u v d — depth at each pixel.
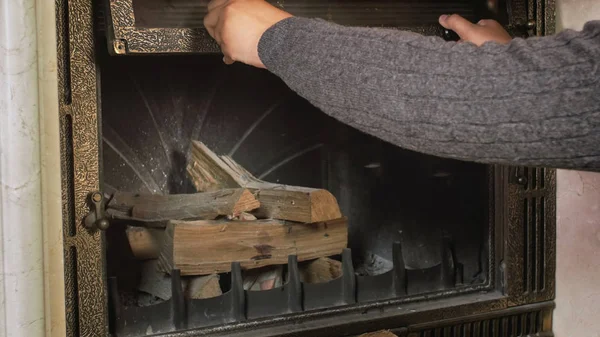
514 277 1.40
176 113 1.55
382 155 1.65
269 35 0.72
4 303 0.97
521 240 1.41
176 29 1.06
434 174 1.52
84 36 1.04
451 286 1.39
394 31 0.67
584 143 0.56
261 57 0.73
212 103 1.59
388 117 0.63
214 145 1.60
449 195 1.50
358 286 1.29
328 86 0.66
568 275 1.46
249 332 1.19
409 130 0.63
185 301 1.17
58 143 1.01
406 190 1.60
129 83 1.49
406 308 1.31
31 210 0.97
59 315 1.03
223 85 1.60
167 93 1.54
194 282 1.27
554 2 1.38
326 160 1.71
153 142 1.53
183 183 1.58
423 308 1.31
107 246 1.43
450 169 1.49
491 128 0.59
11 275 0.96
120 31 1.02
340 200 1.73
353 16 1.24
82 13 1.04
